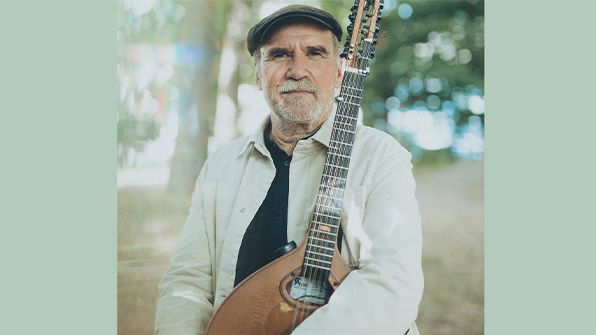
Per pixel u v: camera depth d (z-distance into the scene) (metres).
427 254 3.57
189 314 2.97
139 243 3.40
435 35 3.63
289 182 3.00
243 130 3.42
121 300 3.37
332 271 2.76
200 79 3.47
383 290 2.69
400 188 2.85
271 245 2.98
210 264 3.07
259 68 3.02
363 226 2.82
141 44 3.46
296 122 2.97
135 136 3.43
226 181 3.10
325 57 2.96
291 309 2.74
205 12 3.45
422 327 3.57
